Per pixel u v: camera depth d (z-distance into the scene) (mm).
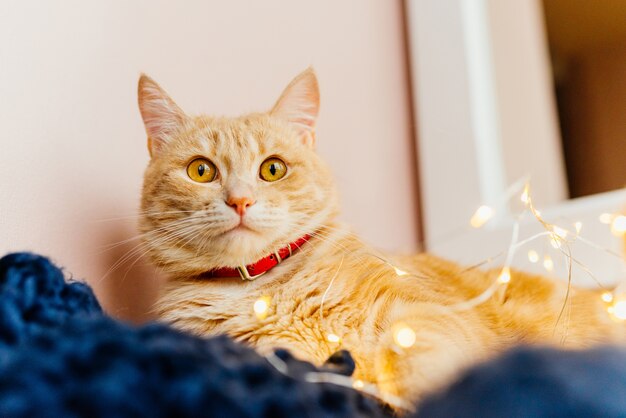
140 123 428
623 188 568
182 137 408
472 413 150
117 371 168
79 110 384
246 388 182
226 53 476
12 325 218
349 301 347
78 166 378
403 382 283
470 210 554
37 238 349
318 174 420
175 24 447
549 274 471
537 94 614
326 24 547
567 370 153
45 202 355
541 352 166
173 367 177
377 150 559
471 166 560
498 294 422
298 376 213
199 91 455
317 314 345
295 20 525
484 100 580
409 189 581
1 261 248
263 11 505
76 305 249
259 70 496
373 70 575
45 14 372
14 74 351
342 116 537
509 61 605
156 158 406
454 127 571
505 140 588
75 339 186
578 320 406
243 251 372
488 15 603
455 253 552
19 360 177
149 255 397
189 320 360
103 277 381
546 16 635
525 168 589
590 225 500
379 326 342
